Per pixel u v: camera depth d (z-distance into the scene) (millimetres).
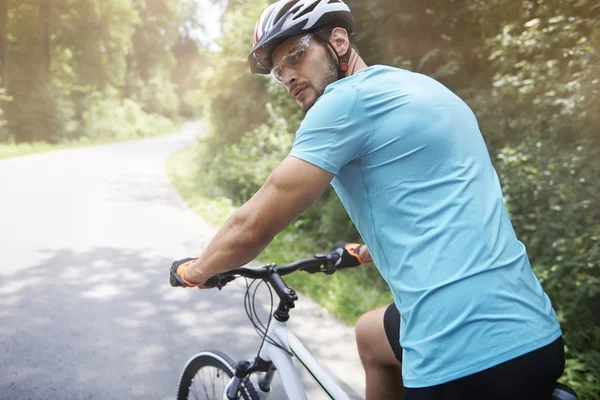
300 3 1432
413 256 1224
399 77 1346
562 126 4344
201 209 8859
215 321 4059
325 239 7320
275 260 6031
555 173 4133
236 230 1369
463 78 6281
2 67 26594
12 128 26469
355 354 3562
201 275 1499
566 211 3920
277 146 9289
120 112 40500
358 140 1274
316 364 1716
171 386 3082
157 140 37500
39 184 11578
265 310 4285
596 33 4199
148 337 3744
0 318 3984
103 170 15250
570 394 1205
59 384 3049
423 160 1254
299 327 4031
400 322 1435
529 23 4824
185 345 3631
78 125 31891
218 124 14203
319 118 1281
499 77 5387
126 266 5484
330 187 7465
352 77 1346
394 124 1265
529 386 1158
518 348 1154
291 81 1496
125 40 35656
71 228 7238
